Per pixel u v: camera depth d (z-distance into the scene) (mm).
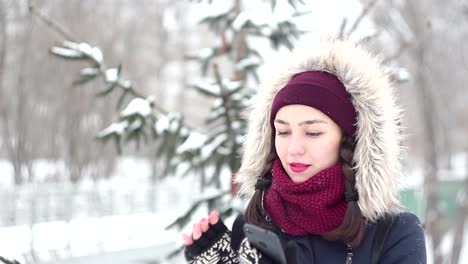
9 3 13828
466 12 10430
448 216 12453
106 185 13047
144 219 12234
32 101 16922
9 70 16781
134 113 3150
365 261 1384
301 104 1361
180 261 3945
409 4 8719
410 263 1361
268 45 3463
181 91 22797
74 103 16984
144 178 20172
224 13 3578
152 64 21781
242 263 1414
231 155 3197
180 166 3479
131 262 3895
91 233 10266
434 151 10891
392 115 1446
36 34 15594
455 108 16641
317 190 1374
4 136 17172
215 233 1504
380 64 1629
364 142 1373
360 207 1374
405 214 1441
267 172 1545
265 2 3316
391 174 1403
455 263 9758
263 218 1510
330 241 1413
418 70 10227
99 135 3301
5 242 8328
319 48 1485
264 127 1537
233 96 3262
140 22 20031
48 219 10250
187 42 20141
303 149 1370
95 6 17266
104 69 3188
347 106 1384
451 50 11531
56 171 17422
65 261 8703
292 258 1396
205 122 3404
